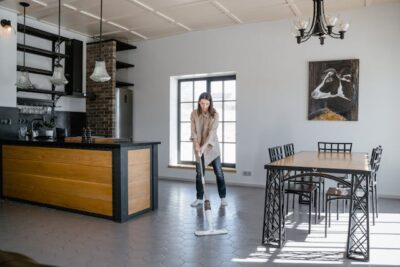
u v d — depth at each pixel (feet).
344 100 16.60
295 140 17.80
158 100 21.70
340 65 16.65
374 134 16.12
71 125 20.59
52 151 13.43
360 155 12.94
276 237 10.11
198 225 11.34
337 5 15.98
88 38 21.58
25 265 3.18
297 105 17.72
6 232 10.55
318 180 12.42
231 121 20.36
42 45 19.07
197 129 13.88
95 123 21.29
